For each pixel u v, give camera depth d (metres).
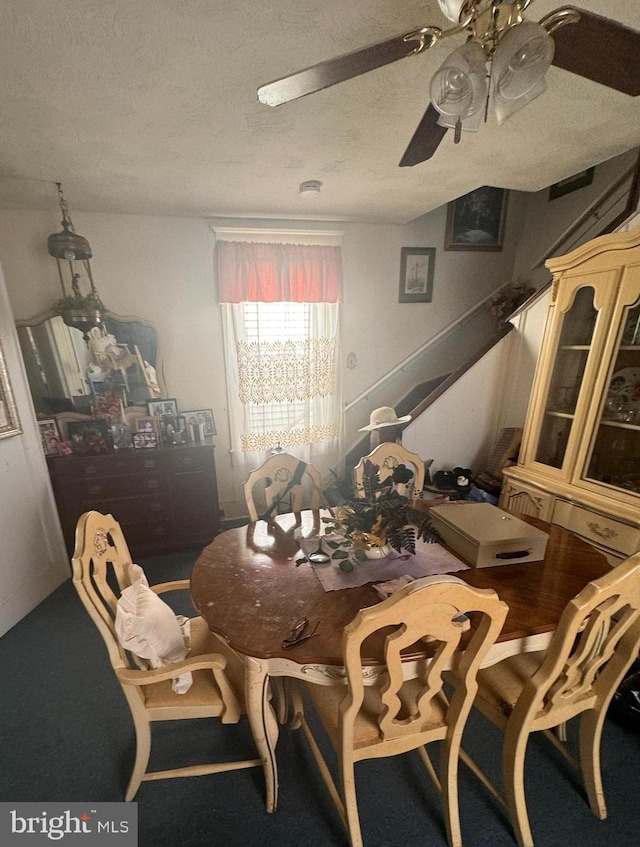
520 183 2.25
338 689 1.17
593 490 1.89
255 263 2.88
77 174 1.94
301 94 0.91
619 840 1.16
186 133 1.55
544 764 1.37
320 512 1.84
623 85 0.97
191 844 1.16
